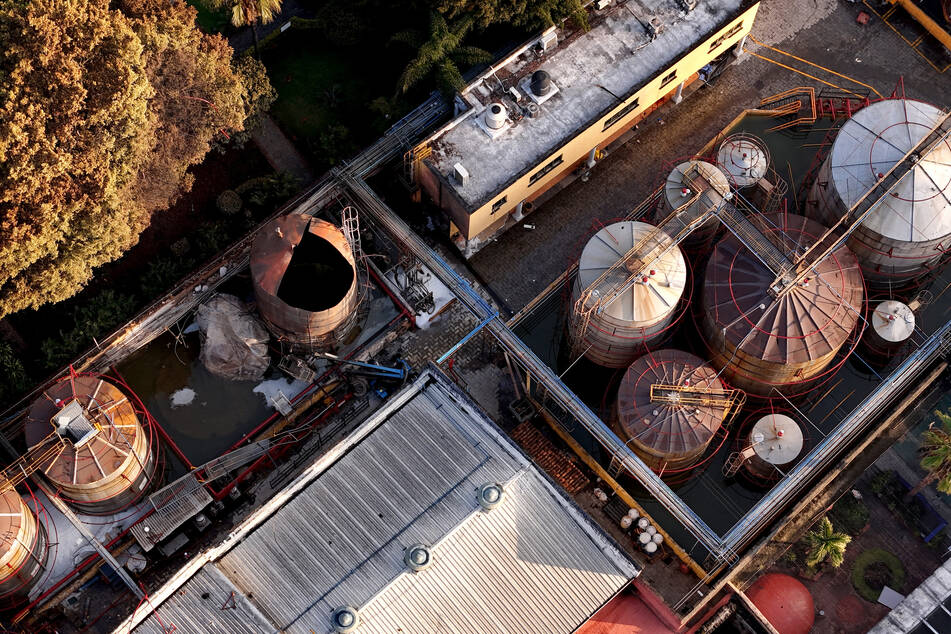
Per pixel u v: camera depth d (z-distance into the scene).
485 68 107.81
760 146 108.19
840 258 93.75
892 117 96.62
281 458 98.44
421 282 102.56
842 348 97.44
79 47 86.62
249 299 101.88
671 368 90.69
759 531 95.31
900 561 95.69
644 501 94.94
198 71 94.44
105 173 87.25
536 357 95.25
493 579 83.31
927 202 92.56
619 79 106.06
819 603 94.50
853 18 118.81
